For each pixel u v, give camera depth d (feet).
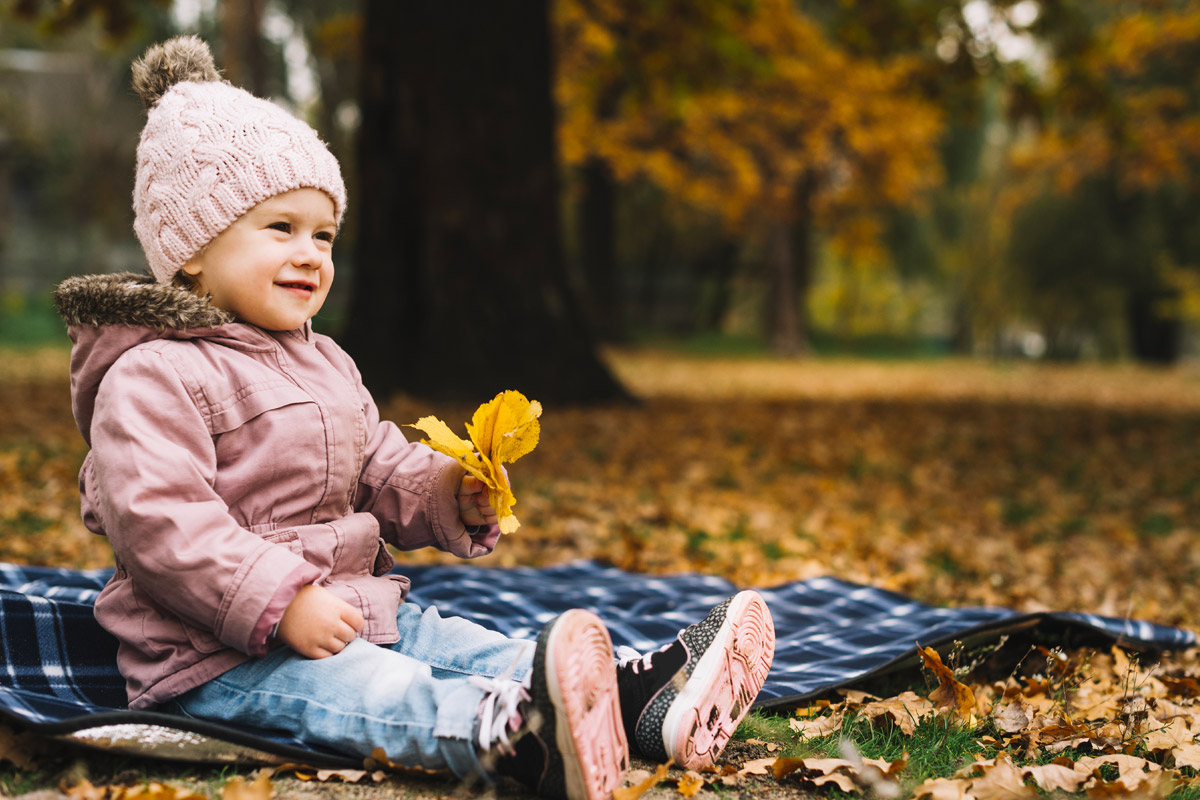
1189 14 68.80
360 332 31.50
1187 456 28.76
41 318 76.13
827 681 8.13
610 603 10.30
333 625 6.33
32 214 100.17
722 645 6.58
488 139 31.14
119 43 37.91
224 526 6.12
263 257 6.69
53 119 93.15
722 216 101.40
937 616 10.13
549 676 5.51
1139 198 87.76
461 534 7.48
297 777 6.23
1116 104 41.63
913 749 7.09
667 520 17.35
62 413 29.78
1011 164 92.99
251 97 6.96
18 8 36.55
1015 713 7.86
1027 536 17.65
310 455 6.68
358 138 32.22
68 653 7.29
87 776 6.00
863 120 72.28
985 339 109.09
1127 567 15.46
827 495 20.84
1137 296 95.81
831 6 80.74
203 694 6.50
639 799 6.06
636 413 32.32
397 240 31.50
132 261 101.96
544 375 31.94
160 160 6.70
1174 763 7.20
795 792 6.38
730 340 107.24
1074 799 6.38
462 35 30.89
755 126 73.56
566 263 33.19
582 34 58.54
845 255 92.38
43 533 14.58
